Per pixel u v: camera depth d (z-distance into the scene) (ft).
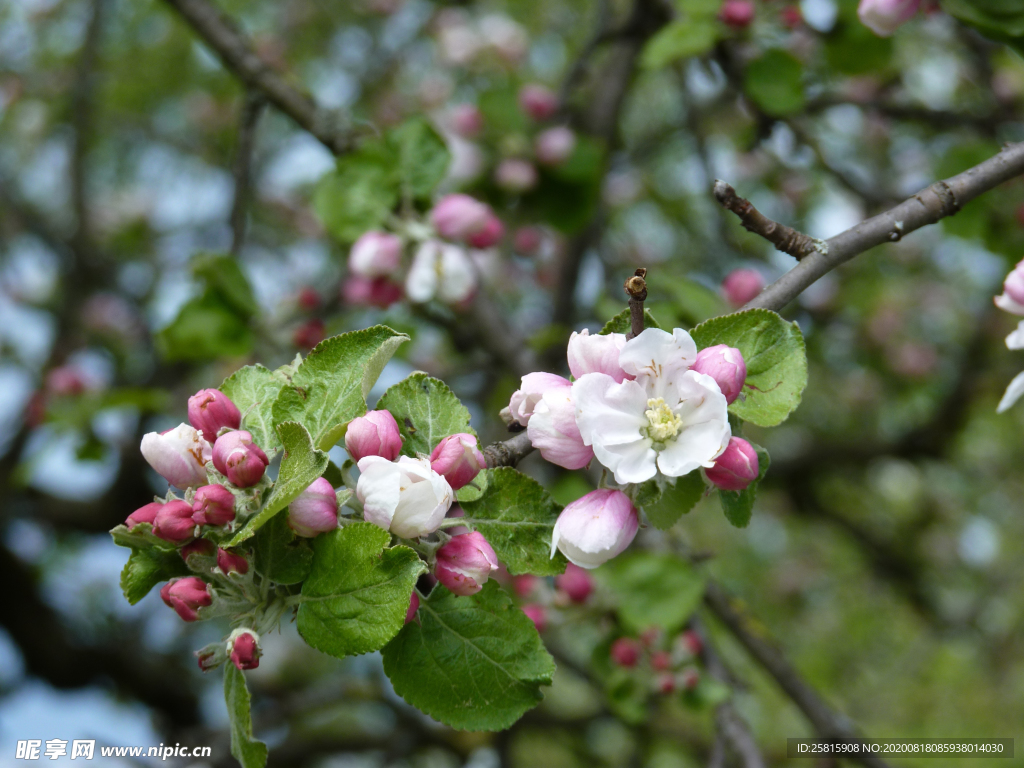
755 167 16.20
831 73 11.55
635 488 4.03
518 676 4.20
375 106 19.60
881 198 11.41
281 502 3.75
